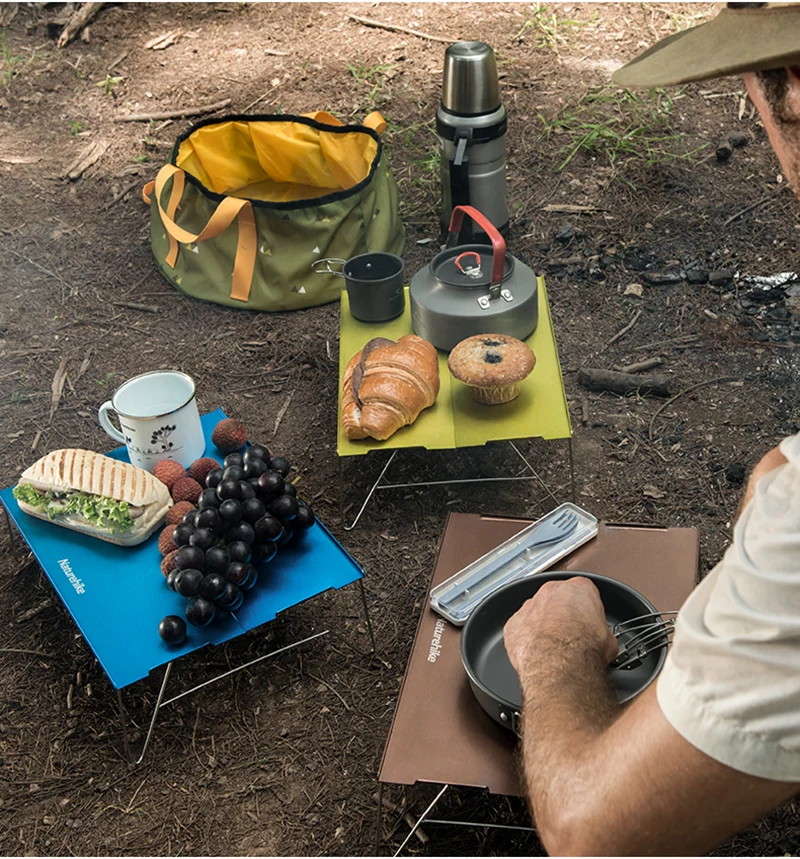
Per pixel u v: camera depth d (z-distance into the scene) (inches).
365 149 141.5
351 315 110.2
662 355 125.7
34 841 78.2
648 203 150.9
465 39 188.9
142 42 195.8
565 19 189.6
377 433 93.0
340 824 78.3
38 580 101.6
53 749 85.0
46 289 145.0
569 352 127.6
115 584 83.0
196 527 80.0
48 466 89.4
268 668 90.9
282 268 134.0
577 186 155.3
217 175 149.1
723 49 30.8
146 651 76.3
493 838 76.0
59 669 92.0
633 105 167.3
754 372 121.3
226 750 84.3
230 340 134.4
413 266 143.3
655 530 79.4
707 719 32.6
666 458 110.7
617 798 35.6
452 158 134.3
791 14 29.2
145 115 176.7
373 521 105.8
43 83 185.9
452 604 73.4
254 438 118.5
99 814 80.0
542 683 46.7
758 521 31.7
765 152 156.9
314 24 198.7
